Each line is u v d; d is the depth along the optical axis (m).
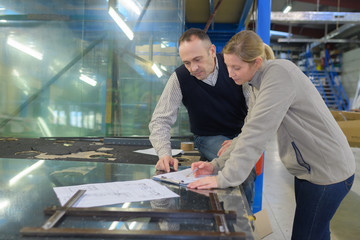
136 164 1.41
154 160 1.58
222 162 1.15
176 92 1.58
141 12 3.31
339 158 1.06
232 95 1.58
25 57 4.15
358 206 2.85
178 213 0.71
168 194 0.91
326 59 13.47
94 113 4.02
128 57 3.73
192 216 0.71
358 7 9.51
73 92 4.10
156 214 0.71
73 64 4.07
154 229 0.64
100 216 0.70
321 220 1.14
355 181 3.52
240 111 1.65
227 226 0.66
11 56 4.15
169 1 3.27
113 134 3.85
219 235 0.58
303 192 1.18
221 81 1.53
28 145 2.09
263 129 0.95
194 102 1.61
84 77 4.03
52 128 4.12
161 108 1.56
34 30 4.09
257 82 1.05
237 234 0.59
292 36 14.12
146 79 3.65
